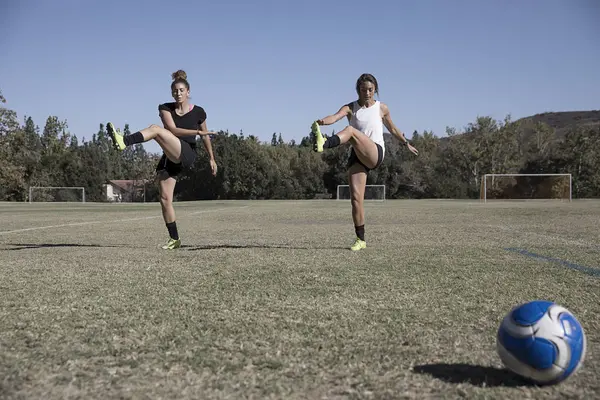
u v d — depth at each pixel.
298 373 2.22
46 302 3.52
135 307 3.37
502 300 3.56
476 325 2.96
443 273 4.62
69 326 2.94
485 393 2.01
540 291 3.84
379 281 4.24
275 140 111.62
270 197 57.88
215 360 2.37
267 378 2.16
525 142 66.75
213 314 3.19
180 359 2.39
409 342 2.64
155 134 6.10
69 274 4.64
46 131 65.25
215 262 5.34
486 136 61.41
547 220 12.45
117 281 4.29
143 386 2.08
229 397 1.97
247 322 3.00
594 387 2.07
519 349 2.06
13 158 51.94
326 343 2.62
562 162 56.59
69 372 2.24
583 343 2.06
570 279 4.32
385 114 6.44
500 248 6.51
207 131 6.49
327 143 5.78
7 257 5.84
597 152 54.62
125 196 61.47
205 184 55.88
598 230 9.32
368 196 48.12
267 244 7.13
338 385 2.09
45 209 23.14
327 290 3.89
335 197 59.94
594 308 3.32
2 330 2.86
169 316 3.14
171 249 6.58
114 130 5.78
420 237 8.04
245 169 56.12
